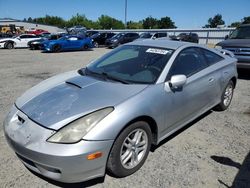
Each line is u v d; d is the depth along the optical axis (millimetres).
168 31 43312
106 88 3189
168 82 3438
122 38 25062
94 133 2596
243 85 7598
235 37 9281
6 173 3088
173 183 2984
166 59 3684
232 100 6035
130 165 3068
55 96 3119
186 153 3625
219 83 4672
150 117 3129
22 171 3133
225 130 4406
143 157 3227
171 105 3463
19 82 7930
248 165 3381
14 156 3439
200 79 4051
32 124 2750
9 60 14156
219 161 3455
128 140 2979
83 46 22984
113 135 2699
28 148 2623
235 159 3518
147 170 3209
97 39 26875
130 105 2883
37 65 12023
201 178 3092
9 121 3084
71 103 2883
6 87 7207
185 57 3965
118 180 3008
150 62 3719
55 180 2684
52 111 2818
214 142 3975
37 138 2627
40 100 3109
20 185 2891
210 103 4578
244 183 3027
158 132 3367
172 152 3639
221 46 8641
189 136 4141
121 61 3959
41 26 56969
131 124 2930
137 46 4234
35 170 2758
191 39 28797
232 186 2973
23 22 55062
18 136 2789
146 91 3152
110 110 2760
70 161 2516
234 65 5246
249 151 3738
